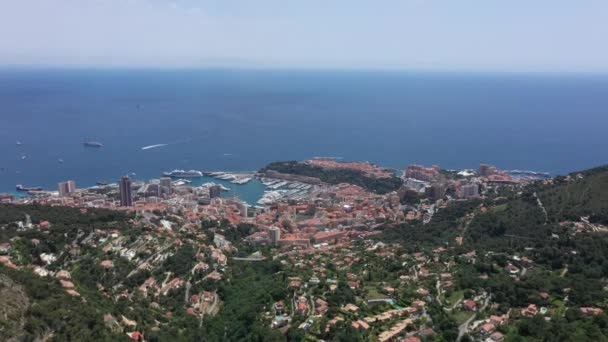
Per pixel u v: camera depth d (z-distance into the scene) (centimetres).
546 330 13888
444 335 14325
